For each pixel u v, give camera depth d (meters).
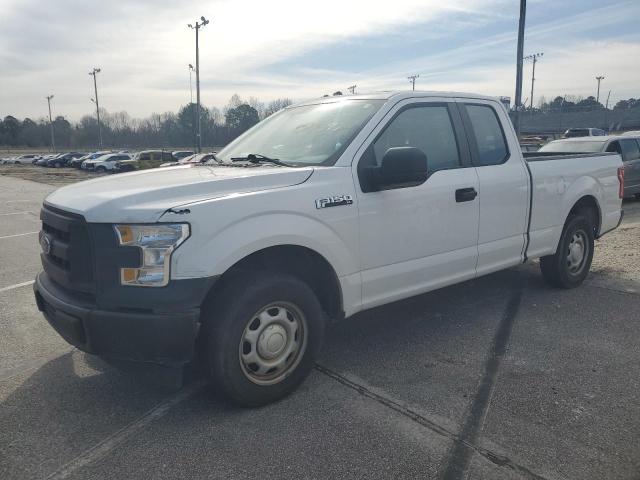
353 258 3.77
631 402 3.38
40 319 5.14
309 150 4.03
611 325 4.76
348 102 4.43
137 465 2.80
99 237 3.01
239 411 3.34
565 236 5.66
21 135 119.56
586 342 4.38
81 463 2.82
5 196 20.59
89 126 117.19
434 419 3.21
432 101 4.48
